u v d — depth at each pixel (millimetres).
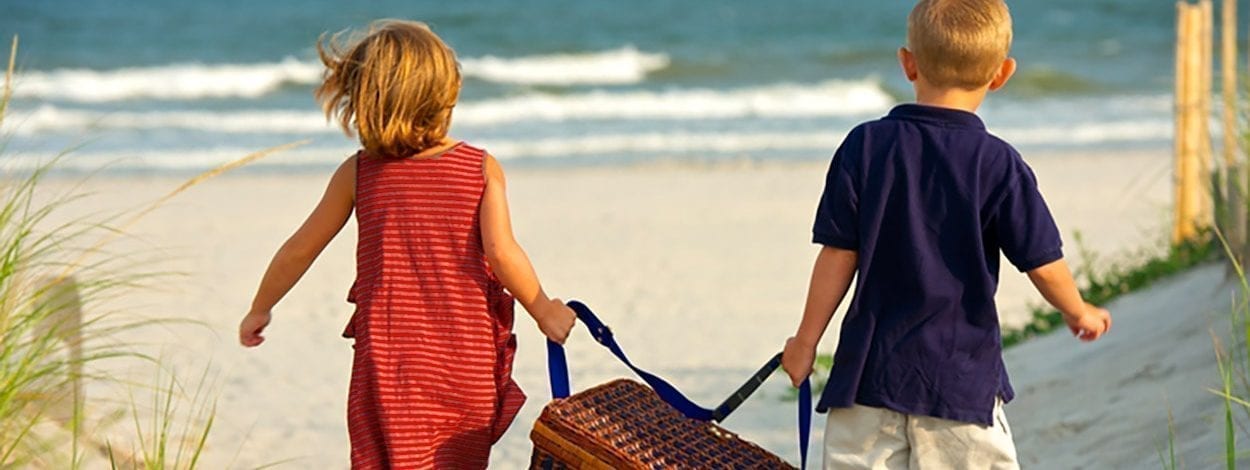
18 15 60438
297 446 10227
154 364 11961
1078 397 10180
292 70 48281
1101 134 38438
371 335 6395
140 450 8844
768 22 65312
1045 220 5836
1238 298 10836
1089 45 60188
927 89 6070
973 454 5914
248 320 6785
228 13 64375
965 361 5883
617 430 6254
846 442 6098
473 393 6391
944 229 5871
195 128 38531
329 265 19609
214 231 23172
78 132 36594
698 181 30000
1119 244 21109
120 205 25734
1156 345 10695
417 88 6289
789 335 15508
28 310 7801
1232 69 13109
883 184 5906
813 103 45875
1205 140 14922
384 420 6336
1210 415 8594
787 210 26047
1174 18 66500
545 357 14031
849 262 6020
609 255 21266
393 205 6414
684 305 17359
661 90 49188
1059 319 13594
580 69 53344
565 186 29266
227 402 11438
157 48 55156
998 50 5902
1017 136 38250
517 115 42125
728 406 6508
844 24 64875
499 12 65625
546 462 6262
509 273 6332
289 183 29844
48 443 7801
